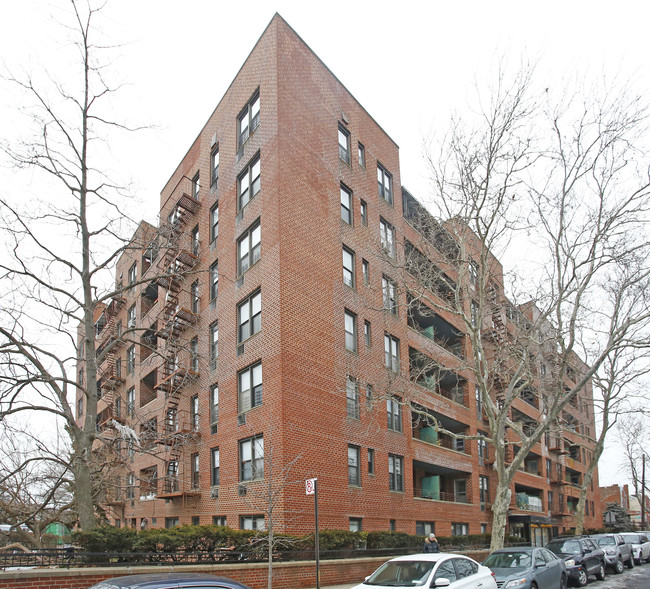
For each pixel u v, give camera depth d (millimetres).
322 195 25188
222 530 16125
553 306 21453
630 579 22812
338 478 22156
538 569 15062
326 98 27062
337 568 18094
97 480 20922
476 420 36312
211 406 25500
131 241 17938
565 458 56906
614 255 22062
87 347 16672
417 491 31391
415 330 30828
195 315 27219
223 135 28281
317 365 22562
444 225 24125
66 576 12125
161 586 6191
